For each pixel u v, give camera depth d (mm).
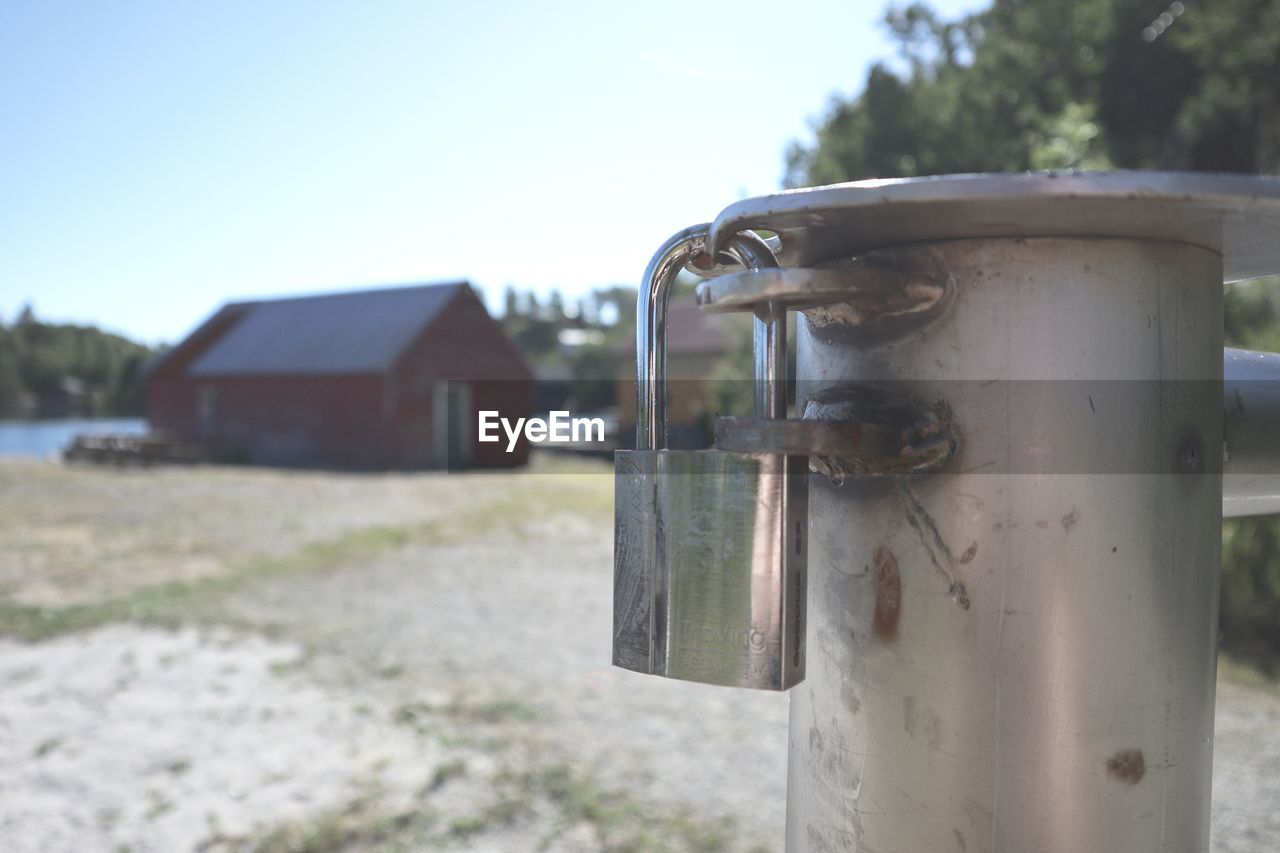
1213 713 643
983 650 586
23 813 3041
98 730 3773
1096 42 13547
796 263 700
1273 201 482
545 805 3059
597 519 10984
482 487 15789
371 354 21531
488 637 5332
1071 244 568
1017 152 11414
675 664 582
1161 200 480
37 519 11484
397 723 3844
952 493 590
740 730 3746
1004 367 575
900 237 582
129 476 18375
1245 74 12195
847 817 642
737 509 564
